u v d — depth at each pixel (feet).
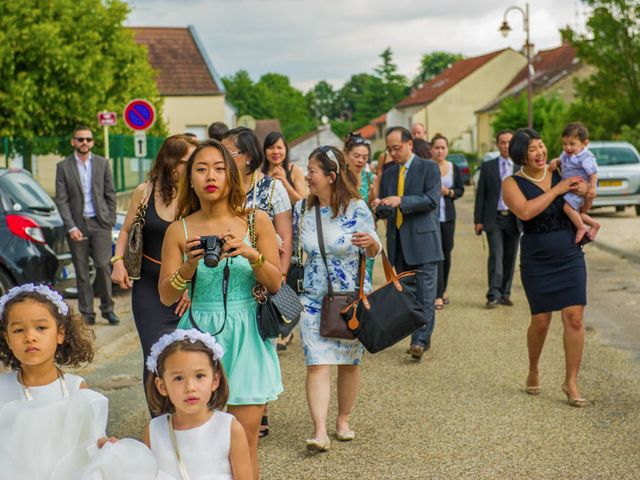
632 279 45.24
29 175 36.47
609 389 24.12
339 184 20.13
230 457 12.11
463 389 24.36
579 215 22.72
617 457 18.61
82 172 34.19
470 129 278.46
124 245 20.58
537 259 23.04
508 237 37.42
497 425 21.04
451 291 42.14
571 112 115.85
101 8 98.48
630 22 107.65
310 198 20.38
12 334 12.76
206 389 11.79
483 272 48.57
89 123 94.27
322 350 19.83
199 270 14.70
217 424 12.09
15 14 88.43
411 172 28.55
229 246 14.06
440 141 37.19
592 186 22.99
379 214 27.78
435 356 28.50
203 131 165.99
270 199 20.27
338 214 20.17
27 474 12.33
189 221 14.92
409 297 20.13
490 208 37.04
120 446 11.76
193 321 14.79
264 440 20.34
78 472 12.28
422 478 17.67
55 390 13.02
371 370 26.73
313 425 21.47
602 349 29.17
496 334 31.83
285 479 17.75
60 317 13.03
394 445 19.77
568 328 22.68
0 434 12.42
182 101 164.66
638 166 76.79
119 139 77.92
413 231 28.32
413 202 27.76
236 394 14.66
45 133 93.71
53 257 34.45
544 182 23.06
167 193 18.40
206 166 14.60
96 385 25.46
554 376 25.67
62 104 92.07
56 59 89.81
